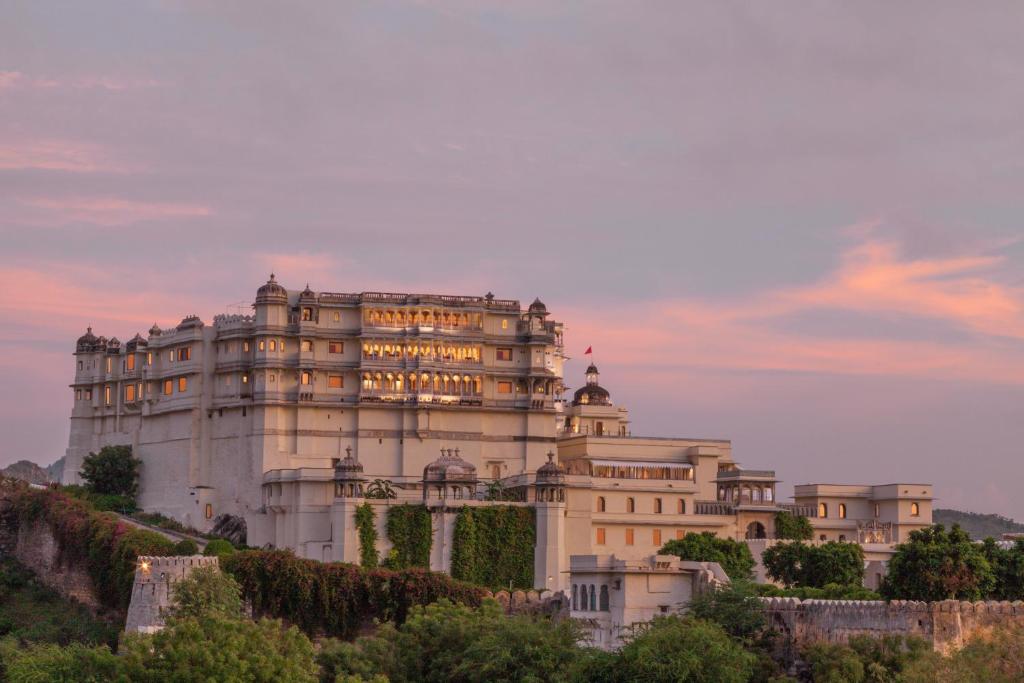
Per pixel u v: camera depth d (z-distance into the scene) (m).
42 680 144.62
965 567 159.50
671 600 172.75
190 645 145.25
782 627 155.75
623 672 147.25
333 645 163.25
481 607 177.75
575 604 179.62
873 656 144.12
